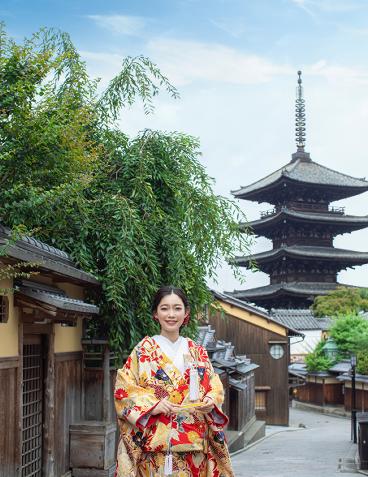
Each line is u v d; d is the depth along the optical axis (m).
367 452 15.96
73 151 7.35
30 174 7.14
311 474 15.52
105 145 10.59
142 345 3.50
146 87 10.55
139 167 10.27
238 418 23.62
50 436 8.72
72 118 7.69
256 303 59.06
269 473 15.69
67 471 9.62
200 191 10.63
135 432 3.41
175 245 10.45
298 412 43.69
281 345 34.44
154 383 3.40
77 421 10.08
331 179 58.19
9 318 7.38
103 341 10.22
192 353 3.52
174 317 3.51
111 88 10.54
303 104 63.28
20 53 6.96
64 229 9.42
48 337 8.80
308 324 49.38
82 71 9.40
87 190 9.93
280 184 56.47
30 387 8.38
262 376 34.22
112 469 9.96
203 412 3.33
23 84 6.82
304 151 62.25
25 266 7.18
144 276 9.73
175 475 3.38
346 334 43.62
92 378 10.40
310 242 58.03
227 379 22.59
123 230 9.46
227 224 10.69
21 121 6.80
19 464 7.52
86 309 8.36
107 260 9.61
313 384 45.66
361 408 37.84
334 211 58.28
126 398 3.37
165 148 10.86
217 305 11.77
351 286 57.06
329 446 22.95
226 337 34.06
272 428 32.66
